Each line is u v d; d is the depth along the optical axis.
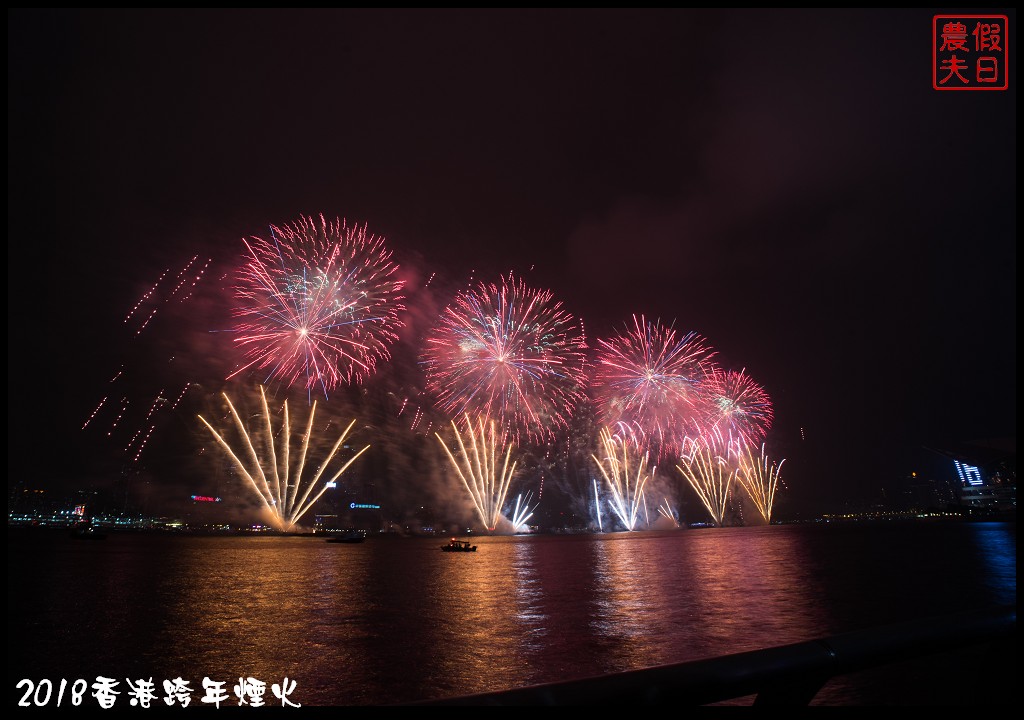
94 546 116.31
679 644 23.42
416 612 33.09
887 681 14.82
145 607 35.41
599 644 23.66
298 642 24.81
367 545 133.12
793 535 148.62
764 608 32.34
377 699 17.12
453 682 18.67
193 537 163.75
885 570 54.06
